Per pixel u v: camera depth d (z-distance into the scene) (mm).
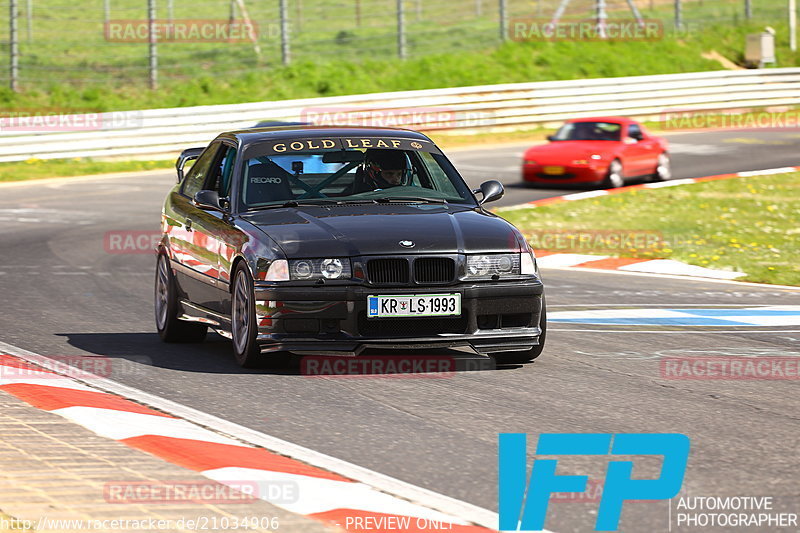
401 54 129500
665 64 141625
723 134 109562
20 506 15242
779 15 162250
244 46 128500
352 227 26422
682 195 72500
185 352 29578
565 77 132750
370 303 25531
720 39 152250
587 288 42906
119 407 22047
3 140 89125
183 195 32844
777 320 35312
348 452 19188
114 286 42969
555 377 25953
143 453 18422
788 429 21125
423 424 21266
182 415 21688
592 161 74625
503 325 26734
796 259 50969
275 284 25547
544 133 110562
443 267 25953
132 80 115562
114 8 139000
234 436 20078
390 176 29562
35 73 114062
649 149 79500
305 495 16297
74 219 63875
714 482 17562
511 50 136250
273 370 26672
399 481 17406
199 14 139125
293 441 19906
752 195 72375
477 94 108812
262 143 30125
